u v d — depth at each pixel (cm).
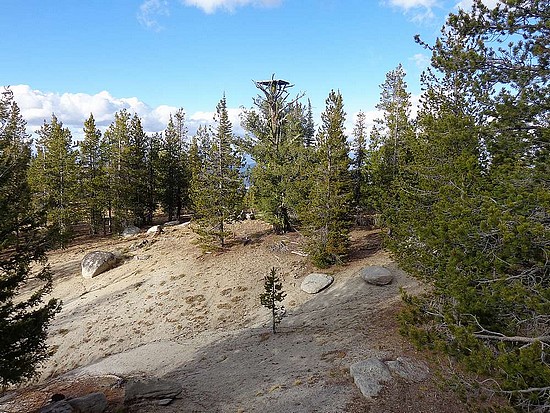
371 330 1551
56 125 3903
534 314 611
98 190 4047
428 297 898
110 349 1906
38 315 1190
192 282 2486
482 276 689
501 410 538
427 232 916
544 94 727
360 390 1093
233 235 3212
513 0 713
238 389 1273
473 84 818
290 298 2180
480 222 687
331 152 2361
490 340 656
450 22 816
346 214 2536
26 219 1277
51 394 1470
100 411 1203
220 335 1880
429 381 1084
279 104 3036
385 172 2731
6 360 1091
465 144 1066
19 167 1290
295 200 2802
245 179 2975
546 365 506
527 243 597
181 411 1170
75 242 3909
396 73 3369
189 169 4797
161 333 1994
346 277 2281
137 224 4538
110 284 2673
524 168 740
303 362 1389
